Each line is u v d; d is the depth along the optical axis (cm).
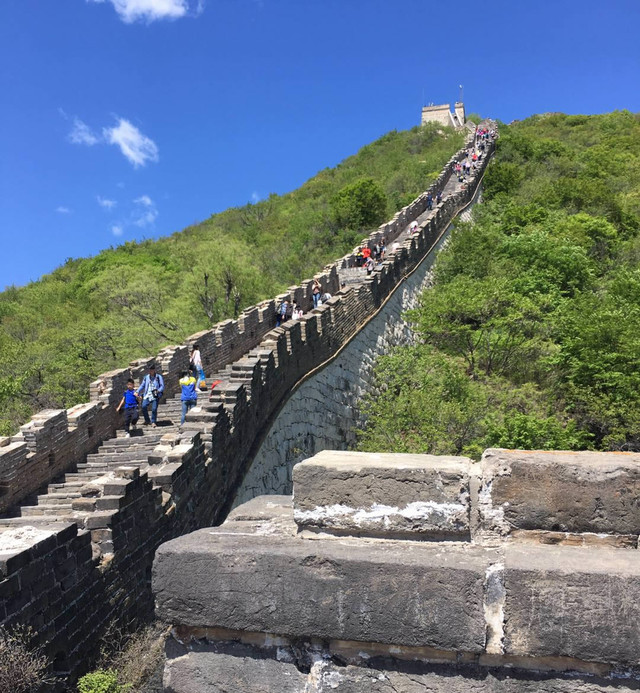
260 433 1330
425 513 315
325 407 1845
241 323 2023
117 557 765
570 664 283
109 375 1400
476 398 1792
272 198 6794
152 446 1258
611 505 302
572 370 1998
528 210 4288
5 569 584
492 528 314
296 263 4166
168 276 3309
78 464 1145
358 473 324
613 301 2423
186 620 311
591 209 4569
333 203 5138
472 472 322
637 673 276
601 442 1848
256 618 304
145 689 679
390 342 2605
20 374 2298
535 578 279
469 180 5100
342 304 2067
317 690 302
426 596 287
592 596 274
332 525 327
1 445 1032
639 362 1877
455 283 2603
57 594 655
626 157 6838
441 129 8456
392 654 299
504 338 2184
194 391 1398
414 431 1769
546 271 2986
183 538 333
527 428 1619
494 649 284
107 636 727
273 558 303
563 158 6606
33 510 952
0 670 558
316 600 298
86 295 3700
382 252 3262
